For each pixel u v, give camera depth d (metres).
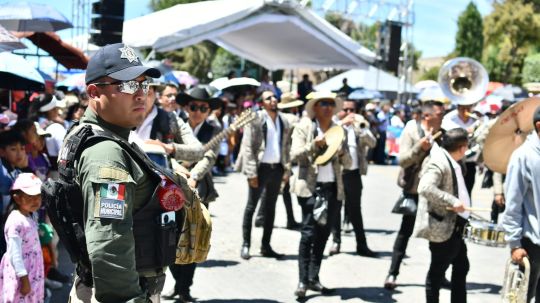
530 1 45.97
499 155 5.64
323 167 6.19
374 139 7.98
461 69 8.08
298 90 21.77
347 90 22.05
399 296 6.32
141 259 2.58
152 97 5.25
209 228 3.14
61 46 12.04
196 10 16.48
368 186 15.32
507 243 4.92
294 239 8.83
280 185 7.71
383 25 24.62
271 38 19.28
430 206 5.02
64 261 6.96
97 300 2.34
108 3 10.56
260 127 7.55
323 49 19.31
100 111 2.60
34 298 4.77
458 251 5.15
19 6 8.32
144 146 4.04
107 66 2.56
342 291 6.46
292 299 6.14
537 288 4.97
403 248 6.54
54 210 2.50
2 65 6.19
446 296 6.37
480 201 13.64
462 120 7.73
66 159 2.46
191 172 5.86
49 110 7.82
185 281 5.80
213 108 6.76
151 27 15.80
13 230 4.62
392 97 27.80
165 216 2.64
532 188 4.66
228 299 6.04
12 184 5.04
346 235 9.33
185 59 45.00
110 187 2.33
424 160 6.19
